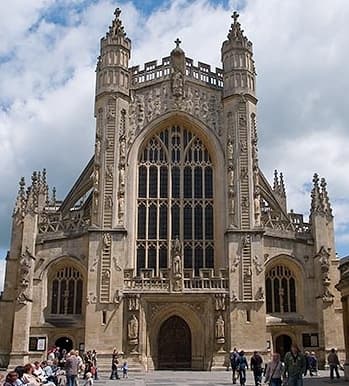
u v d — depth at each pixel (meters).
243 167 57.50
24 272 54.03
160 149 59.47
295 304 56.94
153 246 56.41
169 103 59.94
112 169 56.25
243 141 58.28
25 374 19.83
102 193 55.53
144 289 53.03
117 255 53.69
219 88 61.06
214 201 58.12
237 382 39.56
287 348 55.28
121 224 54.84
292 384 26.14
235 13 63.34
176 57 61.34
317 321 55.75
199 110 60.06
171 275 53.47
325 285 55.28
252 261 54.44
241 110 59.25
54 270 56.22
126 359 51.12
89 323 51.84
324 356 53.94
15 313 53.12
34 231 56.22
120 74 59.34
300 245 57.97
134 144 58.44
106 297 52.53
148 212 57.38
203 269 54.22
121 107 58.44
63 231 56.62
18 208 59.25
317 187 59.47
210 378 43.53
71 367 29.38
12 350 52.06
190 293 53.00
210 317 52.97
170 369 53.09
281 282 57.31
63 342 54.28
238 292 53.53
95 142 57.34
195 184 58.75
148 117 59.53
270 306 56.22
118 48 60.16
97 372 47.47
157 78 60.94
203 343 52.62
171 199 57.84
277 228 57.91
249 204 56.22
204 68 62.84
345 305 38.91
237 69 60.50
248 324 52.72
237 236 55.16
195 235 57.19
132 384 38.53
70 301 55.62
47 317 54.78
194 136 60.19
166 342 53.97
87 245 55.28
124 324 52.22
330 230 58.97
